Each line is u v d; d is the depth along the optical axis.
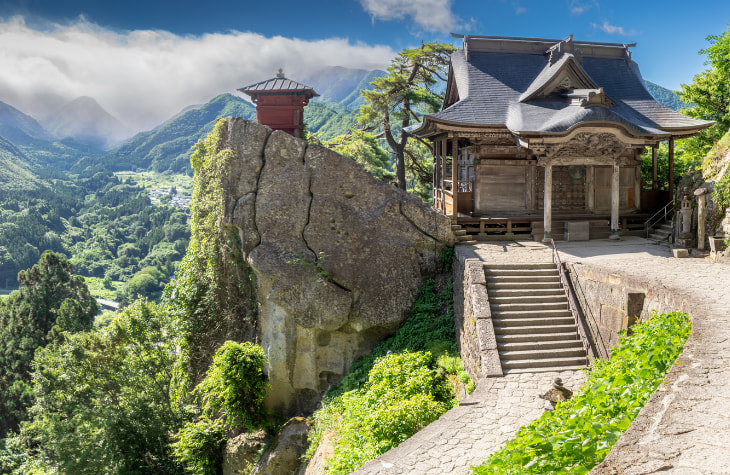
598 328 14.56
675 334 9.14
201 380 24.38
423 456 9.74
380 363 16.14
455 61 26.64
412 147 40.50
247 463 20.67
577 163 22.11
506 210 24.98
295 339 21.25
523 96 24.36
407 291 20.94
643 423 5.47
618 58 27.94
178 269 25.92
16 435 34.75
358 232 21.17
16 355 39.28
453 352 17.47
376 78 34.50
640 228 24.17
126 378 24.61
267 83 30.92
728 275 14.83
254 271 21.77
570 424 6.73
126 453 23.73
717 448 4.85
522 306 15.79
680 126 23.69
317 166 21.64
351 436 13.20
